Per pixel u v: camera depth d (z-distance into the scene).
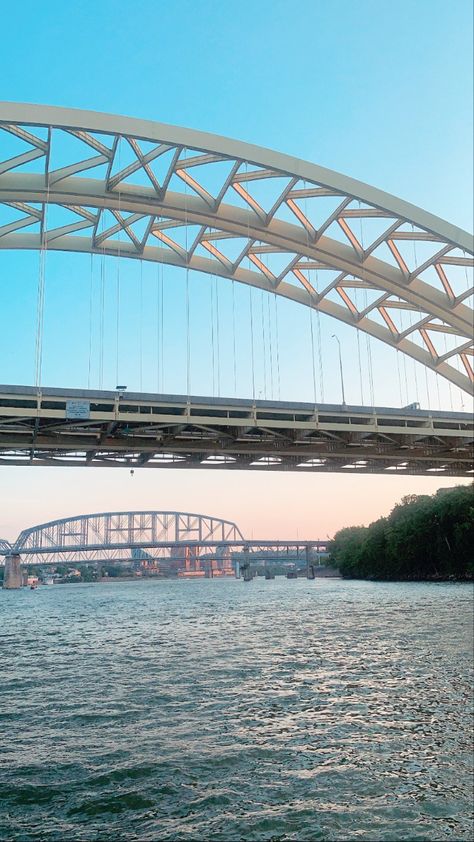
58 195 43.59
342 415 42.38
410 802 10.77
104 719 16.61
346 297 57.94
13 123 36.75
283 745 13.84
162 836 9.73
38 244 48.44
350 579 143.25
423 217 45.59
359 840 9.52
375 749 13.41
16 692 20.81
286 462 48.66
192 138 40.22
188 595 102.06
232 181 43.91
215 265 55.00
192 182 45.94
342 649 28.72
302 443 44.53
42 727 16.02
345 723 15.46
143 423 38.50
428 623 38.69
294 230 49.09
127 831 9.94
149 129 39.06
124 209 45.44
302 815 10.35
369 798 10.96
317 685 20.22
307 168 43.16
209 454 45.19
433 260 49.22
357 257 50.75
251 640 33.62
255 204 47.50
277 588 120.88
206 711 17.11
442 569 105.31
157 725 15.84
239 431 41.72
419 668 22.70
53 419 37.22
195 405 38.44
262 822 10.12
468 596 62.06
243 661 25.92
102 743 14.45
